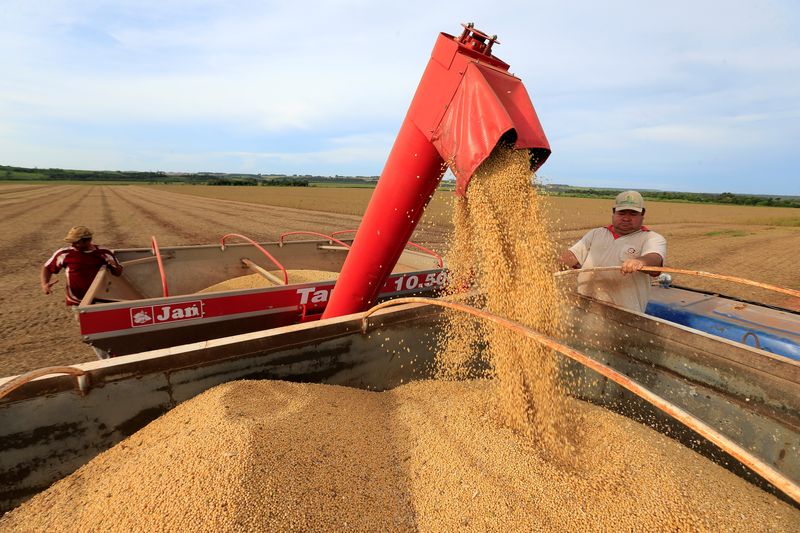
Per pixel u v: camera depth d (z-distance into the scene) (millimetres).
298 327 2445
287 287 3738
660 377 2588
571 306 3160
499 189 2420
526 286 2467
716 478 2125
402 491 1945
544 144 2320
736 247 17891
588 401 3066
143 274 4895
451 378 3174
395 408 2615
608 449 2279
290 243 6434
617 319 2836
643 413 2686
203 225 21922
